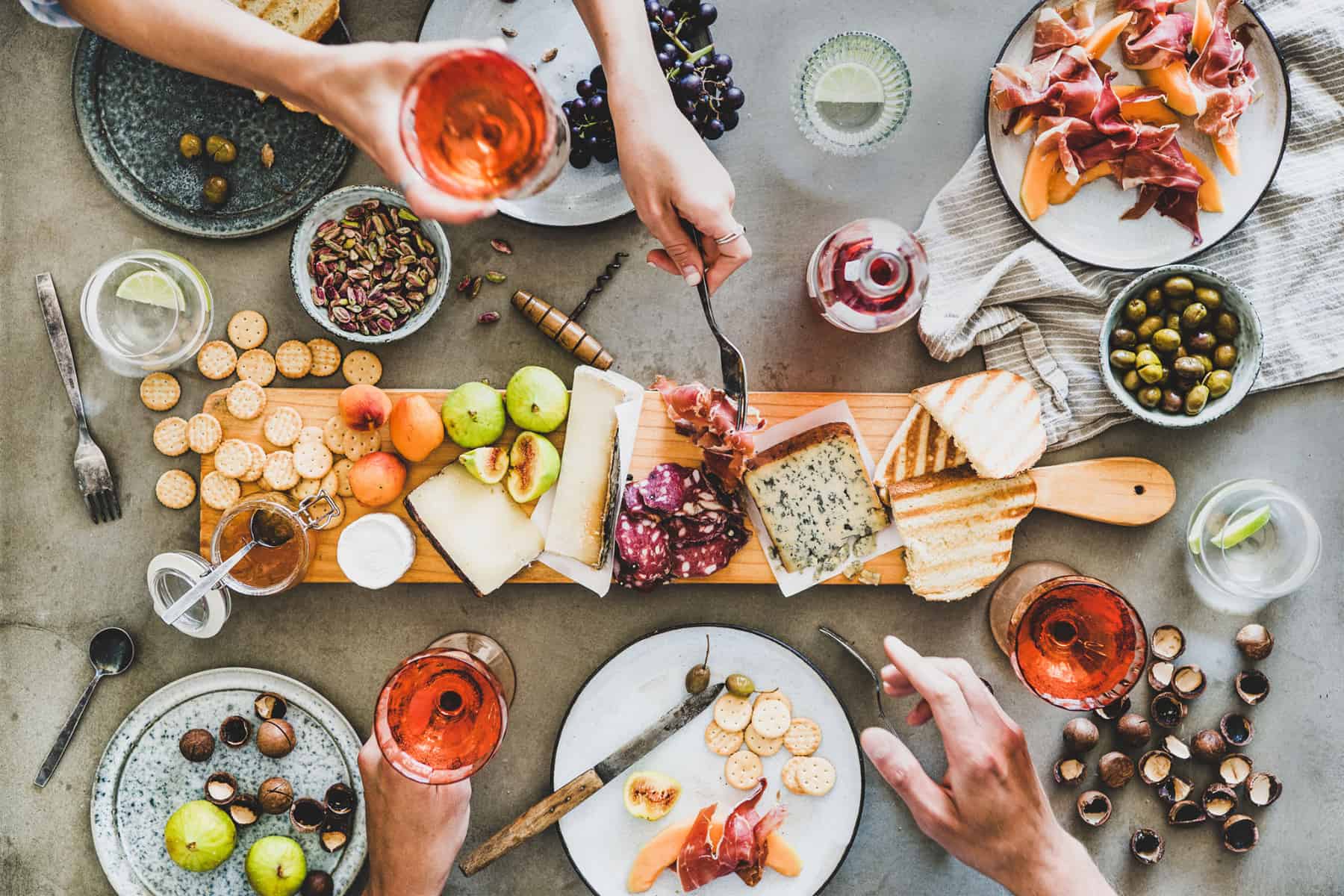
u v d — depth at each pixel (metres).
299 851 1.45
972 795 1.33
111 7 0.98
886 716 1.55
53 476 1.52
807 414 1.47
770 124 1.52
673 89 1.35
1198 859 1.55
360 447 1.46
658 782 1.48
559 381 1.40
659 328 1.52
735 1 1.51
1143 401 1.42
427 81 0.92
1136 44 1.42
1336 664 1.56
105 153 1.48
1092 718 1.55
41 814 1.53
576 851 1.49
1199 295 1.41
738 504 1.46
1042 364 1.50
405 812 1.39
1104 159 1.42
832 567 1.48
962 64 1.53
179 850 1.42
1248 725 1.52
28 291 1.52
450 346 1.52
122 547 1.52
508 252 1.51
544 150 0.98
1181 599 1.54
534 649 1.52
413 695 1.34
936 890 1.54
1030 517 1.54
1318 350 1.51
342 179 1.50
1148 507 1.49
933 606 1.53
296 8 1.40
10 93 1.50
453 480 1.43
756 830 1.43
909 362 1.53
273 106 1.48
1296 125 1.50
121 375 1.51
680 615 1.53
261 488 1.47
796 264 1.53
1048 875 1.34
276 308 1.51
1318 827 1.55
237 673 1.50
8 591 1.52
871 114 1.49
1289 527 1.51
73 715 1.51
